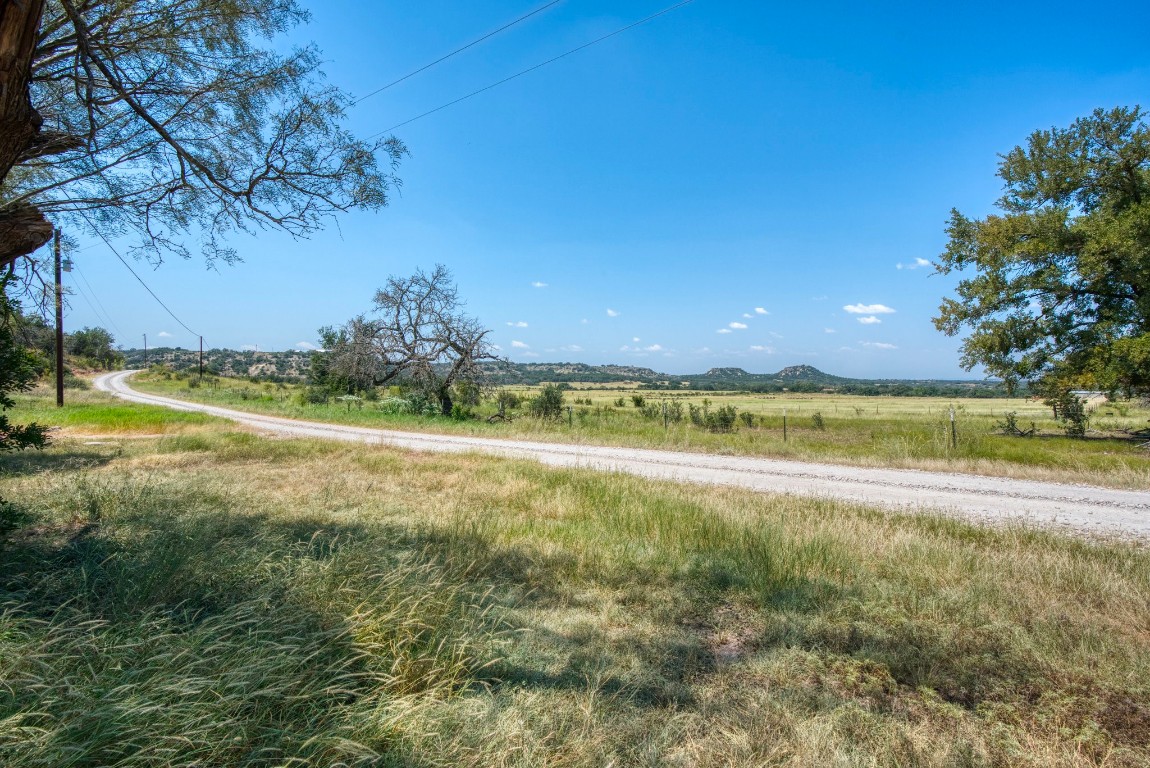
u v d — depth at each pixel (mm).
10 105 3688
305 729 2445
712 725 2959
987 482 11570
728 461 14906
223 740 2248
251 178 5938
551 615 4434
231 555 4828
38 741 2027
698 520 7145
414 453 15453
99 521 6391
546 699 3129
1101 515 8625
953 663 3707
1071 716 3146
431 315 29828
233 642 2961
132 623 3287
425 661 3273
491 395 31891
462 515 7488
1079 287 24734
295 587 4008
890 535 6836
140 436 18453
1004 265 25625
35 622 3064
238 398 50844
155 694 2389
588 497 8875
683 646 3957
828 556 5852
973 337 26500
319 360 41781
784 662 3707
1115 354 21984
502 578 5246
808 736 2840
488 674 3422
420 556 5160
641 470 13102
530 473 11281
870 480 11781
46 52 4848
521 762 2479
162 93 5715
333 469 12016
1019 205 27062
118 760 2082
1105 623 4383
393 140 6324
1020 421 31344
